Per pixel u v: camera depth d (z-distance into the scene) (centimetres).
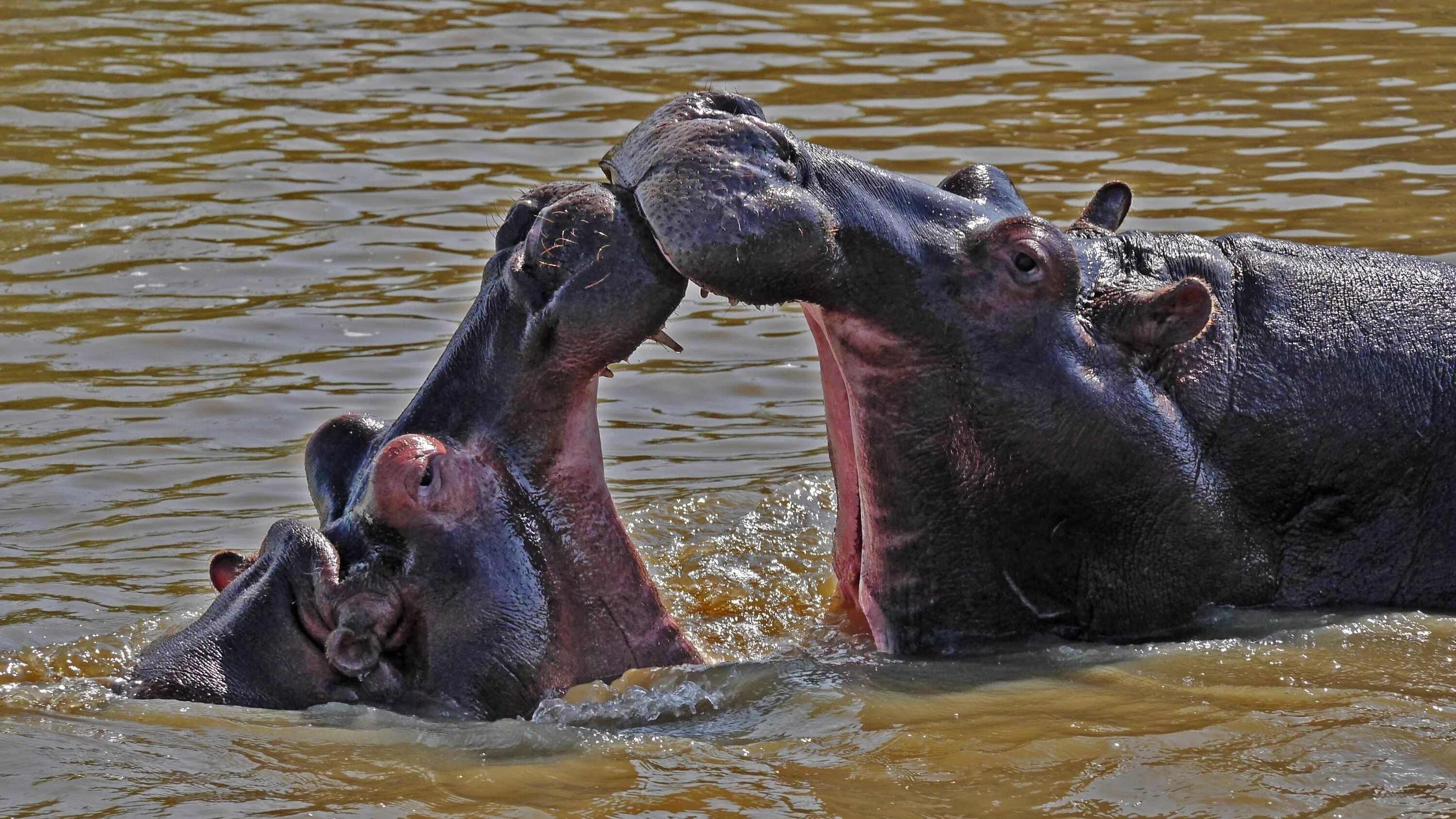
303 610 2061
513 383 2041
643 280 1958
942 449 2234
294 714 2023
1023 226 2183
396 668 2059
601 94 5981
